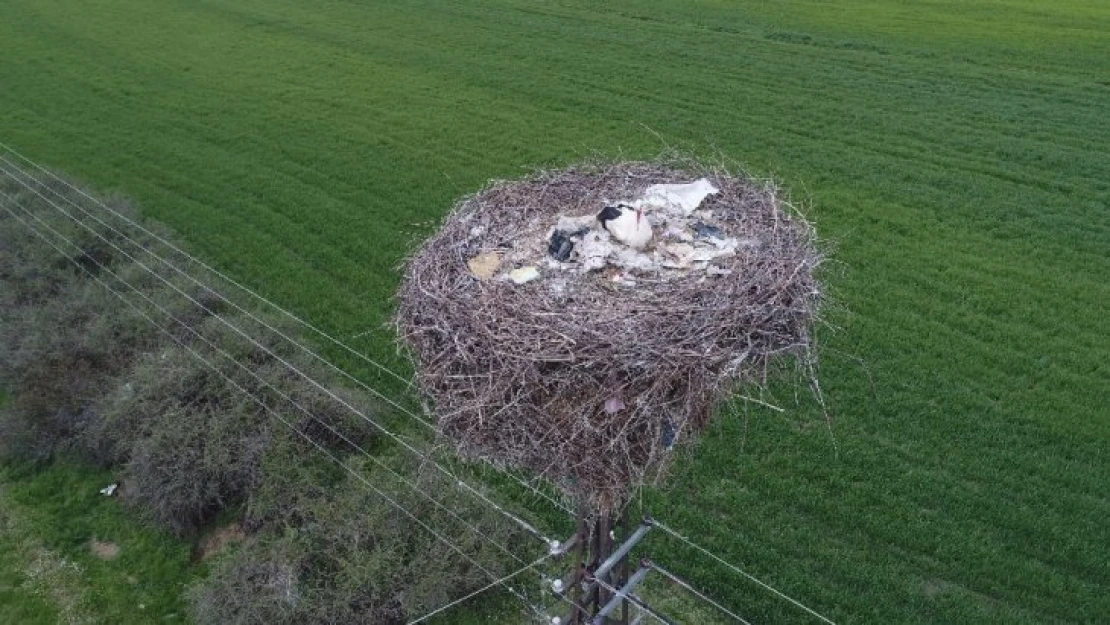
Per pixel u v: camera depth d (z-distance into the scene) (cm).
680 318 561
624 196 702
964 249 1469
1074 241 1481
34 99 2219
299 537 974
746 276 593
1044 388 1153
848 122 1945
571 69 2292
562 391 549
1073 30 2402
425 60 2391
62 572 1001
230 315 1284
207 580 959
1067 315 1295
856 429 1096
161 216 1648
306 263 1488
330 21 2738
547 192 705
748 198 691
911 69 2206
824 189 1664
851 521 975
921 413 1114
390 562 930
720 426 1102
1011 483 1011
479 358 566
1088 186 1647
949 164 1747
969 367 1190
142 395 1106
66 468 1131
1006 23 2481
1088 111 1944
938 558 931
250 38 2606
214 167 1844
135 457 1057
